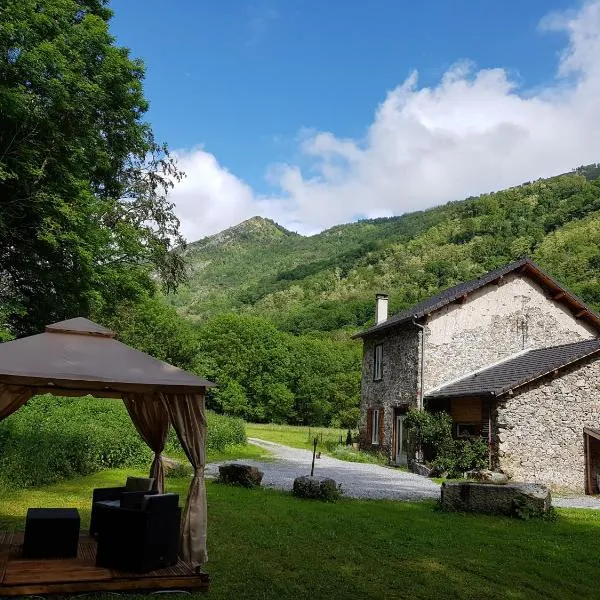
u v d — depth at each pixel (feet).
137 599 19.69
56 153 60.59
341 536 29.53
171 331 151.84
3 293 66.64
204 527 22.94
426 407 71.56
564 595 22.12
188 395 23.76
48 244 61.62
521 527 34.27
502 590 22.38
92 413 66.44
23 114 55.47
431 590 21.89
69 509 24.75
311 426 175.01
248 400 174.19
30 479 39.34
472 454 60.95
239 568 23.30
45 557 22.26
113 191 78.95
